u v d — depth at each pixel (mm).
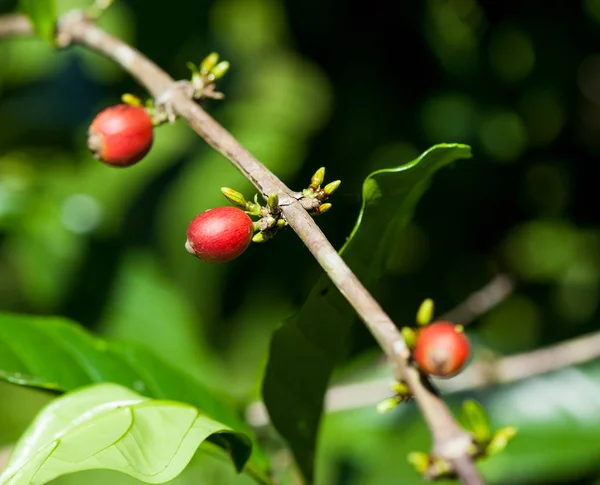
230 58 7602
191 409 3174
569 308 7234
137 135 3541
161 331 6590
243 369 7367
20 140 7598
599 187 6965
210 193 7293
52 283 6543
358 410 5621
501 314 7414
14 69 7789
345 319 3381
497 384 5398
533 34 6508
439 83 6707
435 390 2471
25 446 3023
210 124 3334
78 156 7504
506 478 5234
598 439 5297
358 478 5582
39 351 3617
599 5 6375
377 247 3361
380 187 3123
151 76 3980
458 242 7125
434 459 2506
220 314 7262
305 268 7016
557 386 5465
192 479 6535
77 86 7625
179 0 6688
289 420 3691
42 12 4586
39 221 6586
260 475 3730
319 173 2746
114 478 7391
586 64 6578
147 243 6965
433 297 7117
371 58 6656
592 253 7305
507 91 6738
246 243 2816
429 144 6738
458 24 6621
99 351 3762
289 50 7379
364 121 6688
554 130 6840
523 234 7371
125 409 3123
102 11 4715
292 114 7801
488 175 6930
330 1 6551
